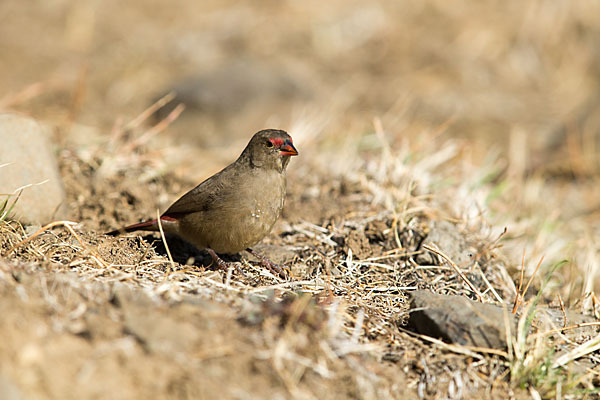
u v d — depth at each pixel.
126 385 6.54
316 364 7.27
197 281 8.89
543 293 11.27
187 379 6.71
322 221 12.27
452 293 10.12
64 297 7.45
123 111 20.42
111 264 9.12
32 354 6.42
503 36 25.83
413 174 13.57
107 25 25.81
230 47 24.78
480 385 7.96
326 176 14.55
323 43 25.11
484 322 8.26
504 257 11.62
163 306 7.64
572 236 14.39
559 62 25.23
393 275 10.43
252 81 21.16
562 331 9.32
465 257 10.95
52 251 9.14
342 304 8.59
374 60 24.67
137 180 13.25
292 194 13.70
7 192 10.27
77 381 6.41
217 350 7.06
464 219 12.47
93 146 13.98
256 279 9.71
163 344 6.92
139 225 10.54
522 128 21.23
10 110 17.69
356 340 7.94
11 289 7.36
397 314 9.00
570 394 8.02
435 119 21.30
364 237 11.26
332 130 19.05
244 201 9.90
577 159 18.67
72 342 6.74
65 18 25.95
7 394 5.94
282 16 26.11
